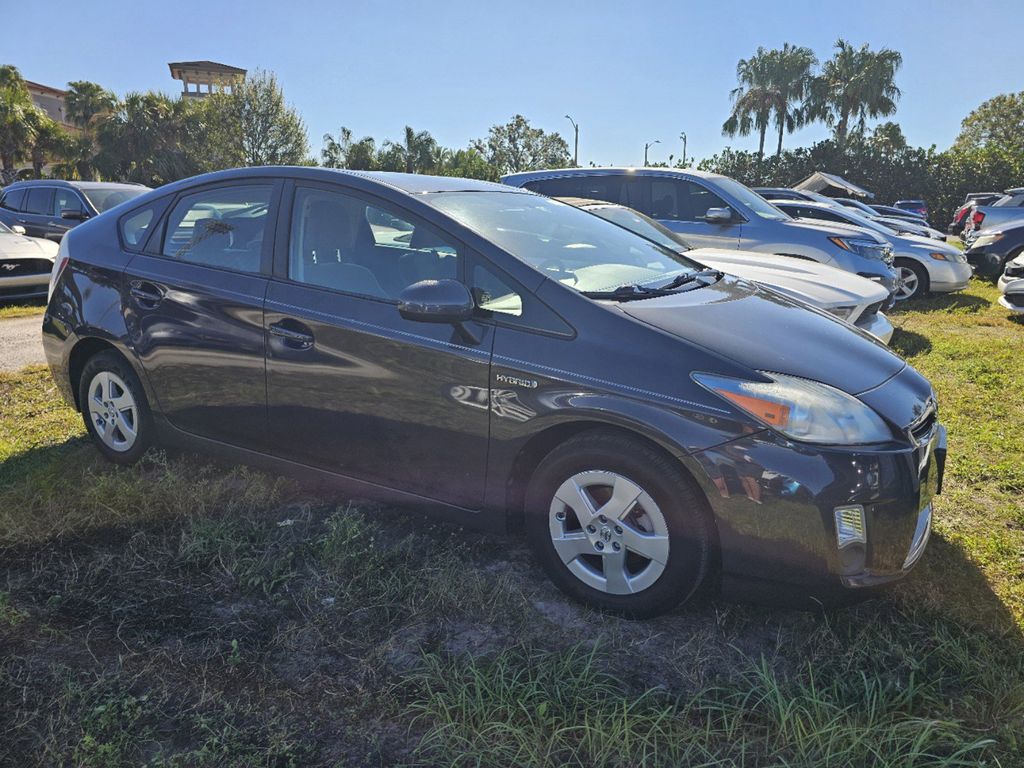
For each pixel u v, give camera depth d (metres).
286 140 44.97
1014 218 13.76
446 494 2.98
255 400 3.34
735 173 43.62
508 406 2.74
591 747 2.09
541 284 2.82
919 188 37.19
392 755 2.10
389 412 3.00
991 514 3.57
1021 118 71.06
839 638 2.60
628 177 9.03
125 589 2.87
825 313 3.46
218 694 2.31
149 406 3.73
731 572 2.53
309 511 3.49
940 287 10.12
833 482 2.38
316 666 2.46
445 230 3.04
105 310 3.75
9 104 40.72
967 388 5.65
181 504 3.44
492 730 2.14
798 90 50.88
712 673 2.45
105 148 43.62
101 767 2.02
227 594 2.86
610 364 2.61
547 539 2.82
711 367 2.54
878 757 2.01
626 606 2.70
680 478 2.53
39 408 4.94
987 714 2.23
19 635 2.59
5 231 9.55
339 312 3.10
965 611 2.73
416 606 2.78
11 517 3.33
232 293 3.36
